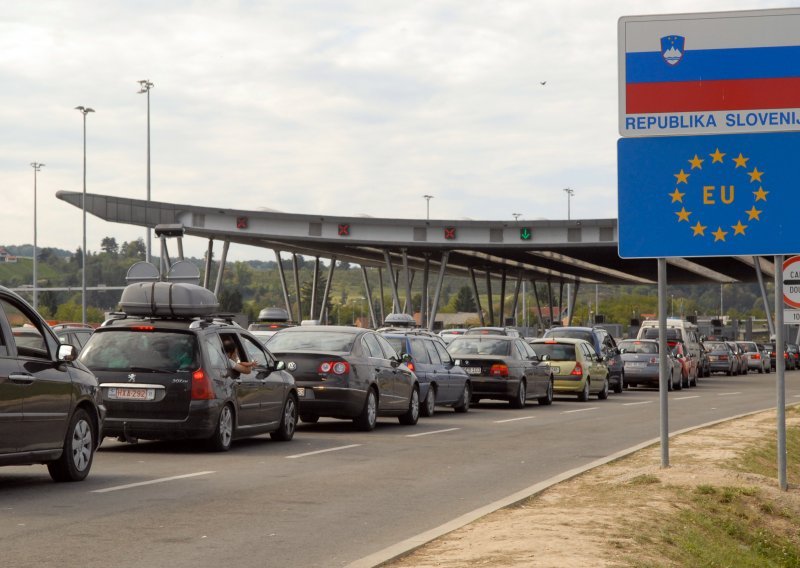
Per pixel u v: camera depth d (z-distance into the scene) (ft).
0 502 67.97
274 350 122.62
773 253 80.59
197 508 66.69
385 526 61.72
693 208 81.30
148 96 397.19
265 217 350.43
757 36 80.84
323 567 50.31
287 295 413.80
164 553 52.95
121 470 85.46
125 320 101.09
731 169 80.94
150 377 96.17
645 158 81.82
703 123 81.25
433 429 130.52
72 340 148.77
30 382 71.61
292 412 113.91
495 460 96.73
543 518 62.34
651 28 81.87
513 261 475.31
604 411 169.89
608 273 541.34
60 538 56.08
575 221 354.95
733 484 80.53
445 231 359.46
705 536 64.95
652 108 81.76
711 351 371.35
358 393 121.39
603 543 54.95
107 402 95.96
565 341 203.21
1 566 49.24
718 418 153.89
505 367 172.35
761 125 80.74
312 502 70.28
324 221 355.56
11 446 70.18
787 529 74.13
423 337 155.22
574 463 94.73
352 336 125.59
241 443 109.40
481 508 66.54
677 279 566.36
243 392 102.68
